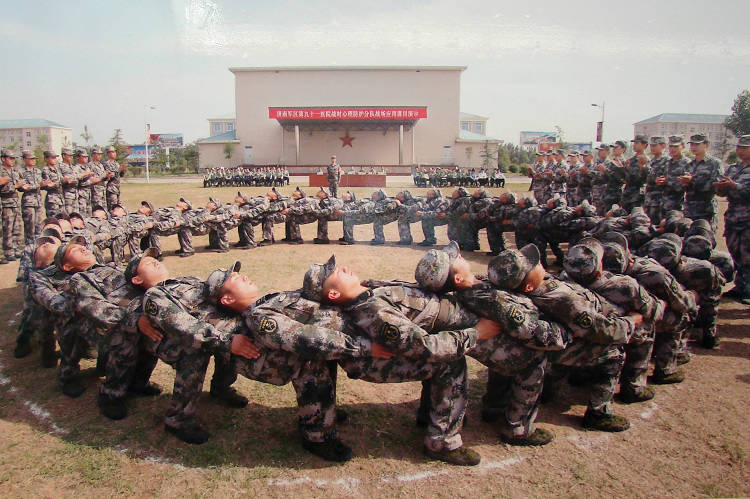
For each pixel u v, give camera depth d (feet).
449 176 95.14
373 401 14.23
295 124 129.18
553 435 12.42
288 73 133.08
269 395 14.60
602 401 12.73
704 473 10.98
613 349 12.52
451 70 131.75
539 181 55.57
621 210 27.20
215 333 11.33
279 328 10.41
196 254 33.83
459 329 11.32
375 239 37.65
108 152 44.45
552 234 30.17
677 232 20.35
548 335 11.03
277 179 96.53
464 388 11.41
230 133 146.10
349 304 11.06
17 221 33.55
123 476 10.78
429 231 37.06
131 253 30.14
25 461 11.30
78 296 12.73
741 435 12.48
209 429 12.67
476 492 10.30
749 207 22.81
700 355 17.62
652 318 13.07
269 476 10.80
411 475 10.89
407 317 10.77
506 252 11.19
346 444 12.01
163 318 11.34
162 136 232.73
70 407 13.91
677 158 29.94
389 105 133.49
